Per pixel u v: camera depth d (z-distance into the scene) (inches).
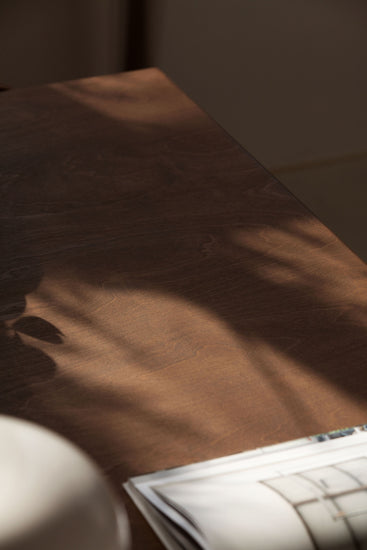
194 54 100.7
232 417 25.9
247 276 32.7
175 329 29.6
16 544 11.3
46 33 95.3
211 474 23.4
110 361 27.8
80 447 24.4
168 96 47.9
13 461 12.3
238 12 97.5
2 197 36.9
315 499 21.8
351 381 27.6
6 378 26.8
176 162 40.9
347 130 109.0
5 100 46.1
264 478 23.1
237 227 35.9
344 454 24.3
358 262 34.0
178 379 27.2
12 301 30.4
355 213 95.9
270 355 28.5
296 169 106.1
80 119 44.6
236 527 20.7
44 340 28.5
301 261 33.9
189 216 36.5
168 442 24.8
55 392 26.4
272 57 102.0
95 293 31.2
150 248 34.0
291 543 20.4
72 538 11.8
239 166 40.9
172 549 20.6
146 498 22.0
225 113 105.7
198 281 32.2
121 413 25.7
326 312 30.9
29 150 41.1
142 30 97.7
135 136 43.2
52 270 32.3
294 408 26.3
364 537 20.7
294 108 106.3
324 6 98.5
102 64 100.2
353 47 103.0
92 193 37.7
